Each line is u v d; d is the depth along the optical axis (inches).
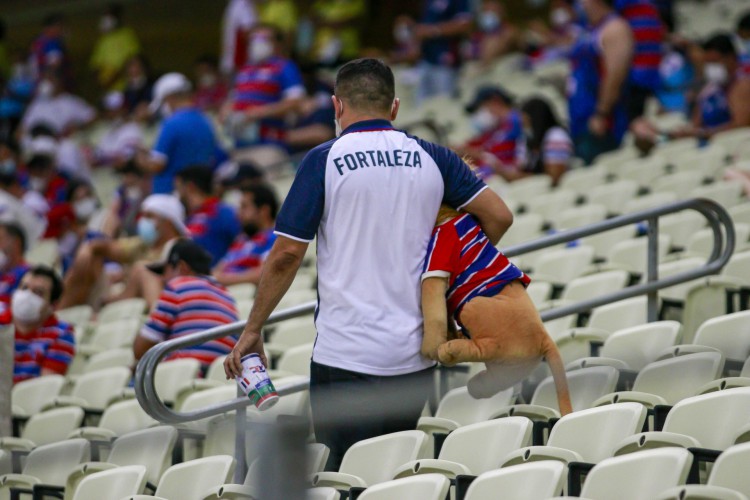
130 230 1346.0
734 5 1985.7
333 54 2188.7
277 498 446.6
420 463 573.0
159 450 695.1
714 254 748.6
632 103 1344.7
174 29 2802.7
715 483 486.3
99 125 2303.2
